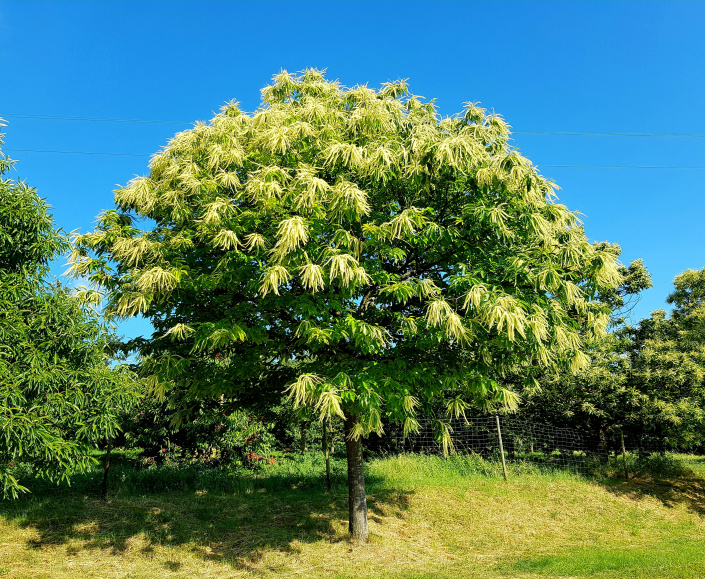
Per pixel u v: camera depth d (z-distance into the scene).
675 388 10.86
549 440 12.75
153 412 11.38
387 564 6.63
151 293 5.87
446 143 5.80
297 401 5.27
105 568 6.27
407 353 6.79
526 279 5.82
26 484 9.32
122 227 6.40
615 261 6.31
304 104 7.38
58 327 5.69
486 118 7.59
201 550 7.00
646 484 11.38
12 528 7.36
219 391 6.87
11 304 5.39
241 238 5.98
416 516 8.88
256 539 7.47
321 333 5.39
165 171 6.57
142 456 12.39
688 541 7.86
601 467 12.17
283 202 5.63
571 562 6.46
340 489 10.52
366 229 5.78
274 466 13.30
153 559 6.62
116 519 8.00
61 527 7.55
